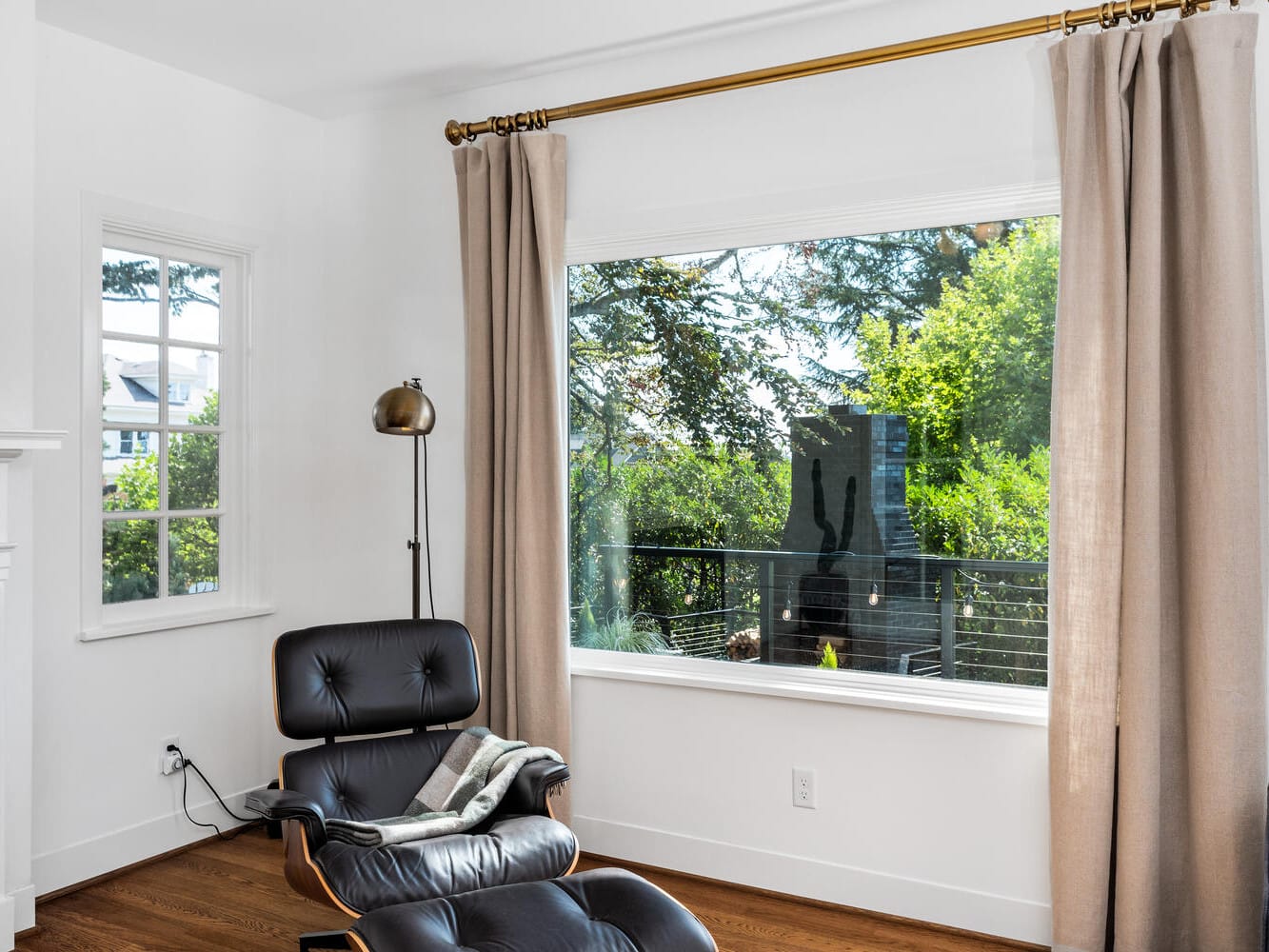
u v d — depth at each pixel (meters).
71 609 3.08
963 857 2.80
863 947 2.71
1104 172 2.54
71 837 3.09
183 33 3.10
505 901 2.02
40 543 3.00
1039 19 2.60
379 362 3.82
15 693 2.78
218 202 3.54
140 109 3.28
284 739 3.83
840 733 2.97
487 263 3.43
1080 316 2.57
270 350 3.75
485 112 3.58
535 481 3.34
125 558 3.34
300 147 3.86
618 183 3.31
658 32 3.11
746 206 3.10
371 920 1.94
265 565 3.74
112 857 3.21
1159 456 2.46
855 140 2.95
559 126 3.40
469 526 3.44
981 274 2.85
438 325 3.68
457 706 2.97
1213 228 2.39
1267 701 2.41
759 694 3.07
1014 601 2.83
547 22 3.03
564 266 3.37
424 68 3.39
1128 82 2.51
